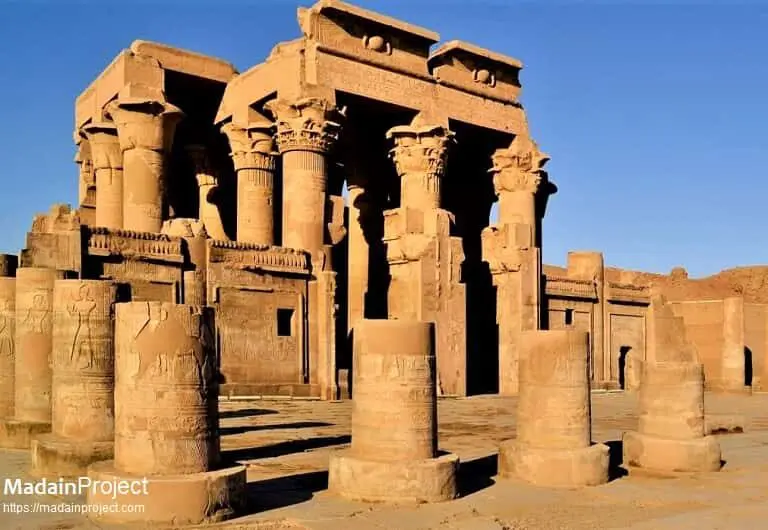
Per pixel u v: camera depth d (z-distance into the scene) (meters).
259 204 29.22
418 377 9.85
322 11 27.30
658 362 12.98
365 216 33.69
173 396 8.64
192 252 22.52
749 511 9.46
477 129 32.28
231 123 29.28
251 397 23.06
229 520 8.49
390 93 28.97
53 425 11.44
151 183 26.30
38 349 13.10
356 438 10.00
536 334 11.30
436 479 9.57
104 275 20.77
